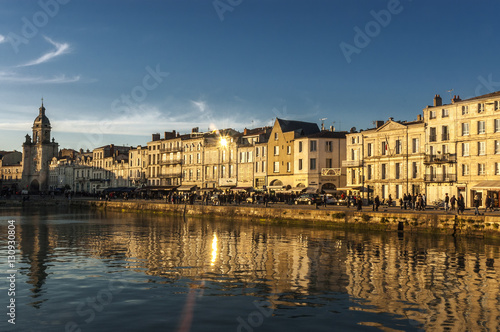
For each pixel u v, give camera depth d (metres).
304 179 76.12
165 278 20.09
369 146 68.56
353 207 55.75
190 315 14.85
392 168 64.50
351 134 71.19
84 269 22.06
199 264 23.45
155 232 40.16
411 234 37.72
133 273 21.14
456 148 57.47
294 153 78.19
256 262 24.05
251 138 88.06
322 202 62.56
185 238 35.16
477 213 36.97
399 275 20.86
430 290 18.14
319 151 75.50
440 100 61.59
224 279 19.92
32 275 20.67
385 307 15.84
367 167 68.25
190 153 100.00
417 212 41.94
